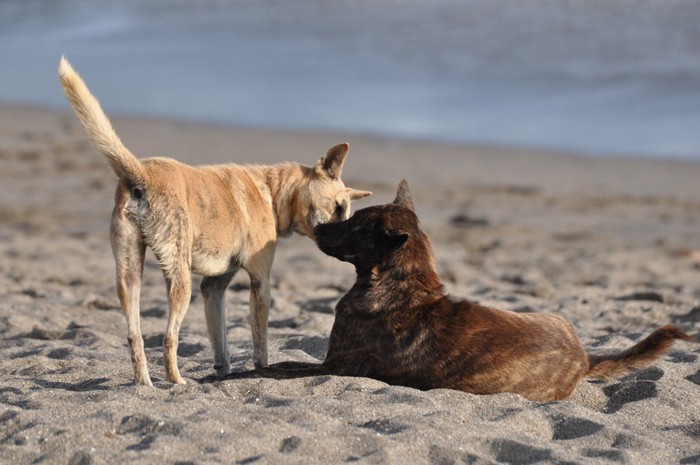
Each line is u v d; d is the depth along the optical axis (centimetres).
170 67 3538
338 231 750
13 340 961
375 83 3241
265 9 4728
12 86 3250
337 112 2897
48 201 1994
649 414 689
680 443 639
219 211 746
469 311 711
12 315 1074
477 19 4169
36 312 1105
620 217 2011
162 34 4209
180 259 711
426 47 3722
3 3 5384
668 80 3053
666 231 1898
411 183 2236
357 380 707
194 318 1091
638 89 2995
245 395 694
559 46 3588
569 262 1605
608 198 2155
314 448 573
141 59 3672
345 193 859
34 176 2192
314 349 935
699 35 3575
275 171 836
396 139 2641
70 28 4481
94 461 544
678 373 803
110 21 4650
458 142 2619
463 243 1788
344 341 738
